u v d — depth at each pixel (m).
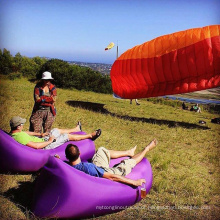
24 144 5.48
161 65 13.99
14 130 5.53
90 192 4.21
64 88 31.67
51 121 7.43
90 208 4.27
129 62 15.56
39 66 34.16
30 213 4.33
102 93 33.84
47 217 4.20
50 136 6.18
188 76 13.51
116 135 10.39
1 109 11.20
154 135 11.52
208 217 4.80
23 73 32.56
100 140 9.13
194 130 13.78
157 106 26.28
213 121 18.59
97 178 4.44
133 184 4.71
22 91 19.48
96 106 19.20
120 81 16.42
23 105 13.39
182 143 10.72
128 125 13.02
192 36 13.27
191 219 4.68
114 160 5.70
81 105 18.44
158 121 15.56
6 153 5.11
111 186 4.46
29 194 4.93
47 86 7.39
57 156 4.96
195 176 6.88
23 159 5.24
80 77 32.59
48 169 4.22
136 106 23.23
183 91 13.73
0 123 8.84
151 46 14.66
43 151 5.57
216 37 12.83
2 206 4.45
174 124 15.11
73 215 4.23
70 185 4.09
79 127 7.48
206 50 12.87
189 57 13.18
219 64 12.84
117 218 4.54
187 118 19.38
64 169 4.12
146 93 15.17
